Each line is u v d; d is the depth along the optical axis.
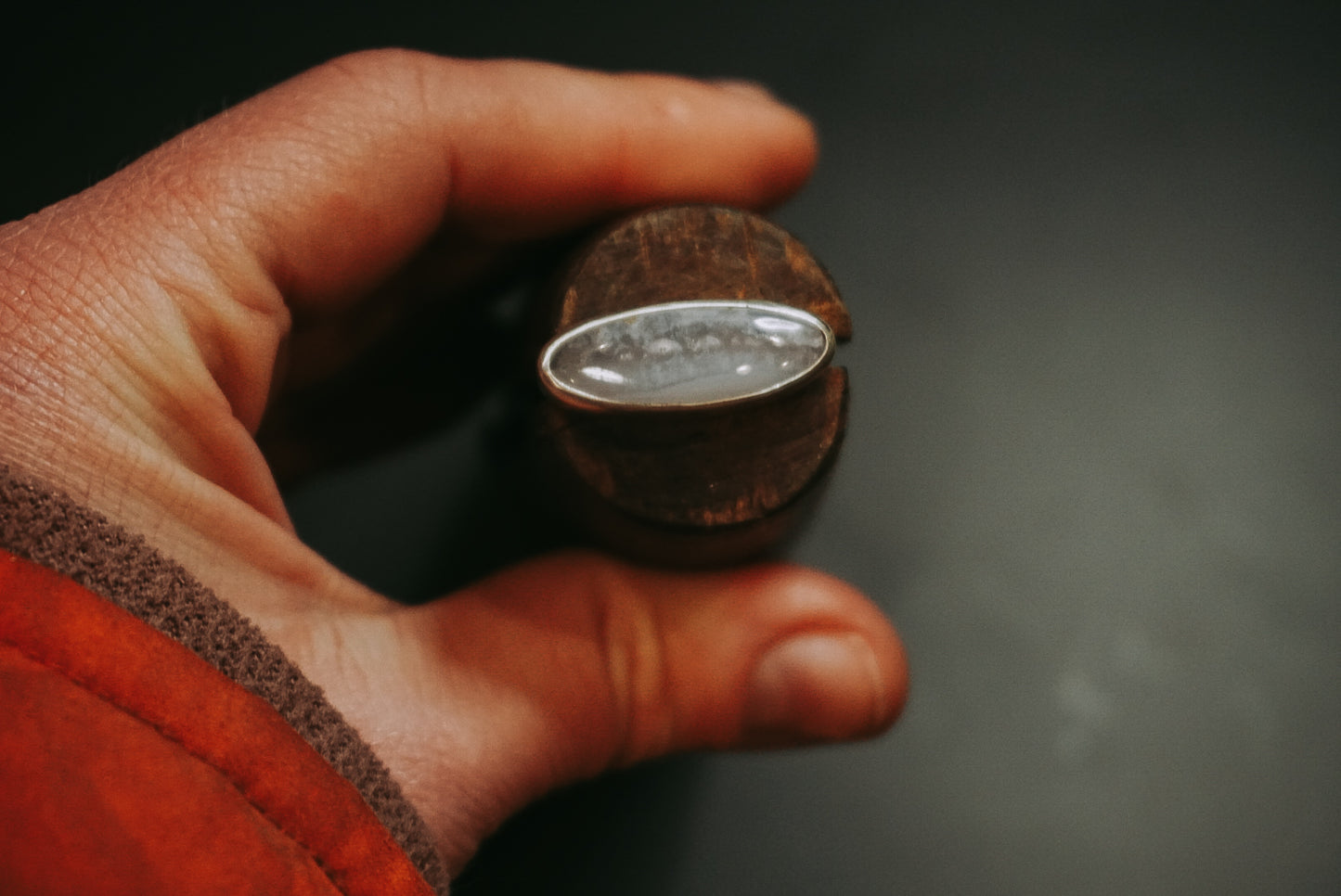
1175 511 0.29
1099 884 0.27
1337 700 0.28
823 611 0.23
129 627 0.19
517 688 0.22
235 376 0.22
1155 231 0.30
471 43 0.31
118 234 0.21
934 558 0.28
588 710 0.23
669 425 0.21
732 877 0.27
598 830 0.27
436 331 0.27
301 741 0.20
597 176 0.24
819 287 0.22
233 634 0.20
